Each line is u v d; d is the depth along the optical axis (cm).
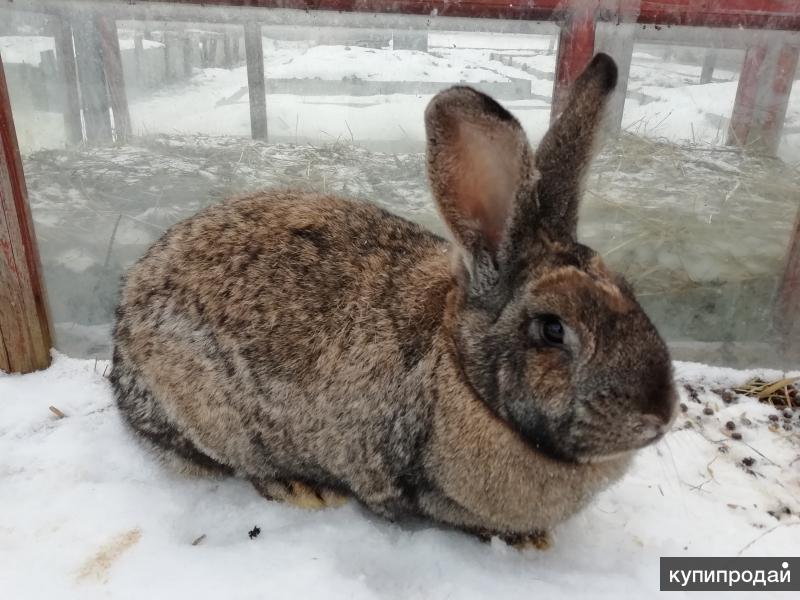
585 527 53
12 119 66
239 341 51
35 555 48
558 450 43
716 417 67
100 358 75
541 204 46
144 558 48
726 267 78
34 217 76
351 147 98
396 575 48
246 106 97
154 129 95
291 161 93
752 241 80
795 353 75
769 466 60
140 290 55
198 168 90
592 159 47
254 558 48
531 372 42
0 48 68
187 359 52
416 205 83
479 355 45
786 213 82
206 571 46
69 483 56
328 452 52
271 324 50
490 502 48
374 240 53
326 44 89
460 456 47
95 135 91
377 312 50
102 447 61
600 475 47
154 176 87
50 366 73
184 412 54
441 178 43
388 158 95
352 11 72
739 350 77
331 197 58
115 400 61
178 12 75
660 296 77
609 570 49
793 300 75
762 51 83
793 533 52
